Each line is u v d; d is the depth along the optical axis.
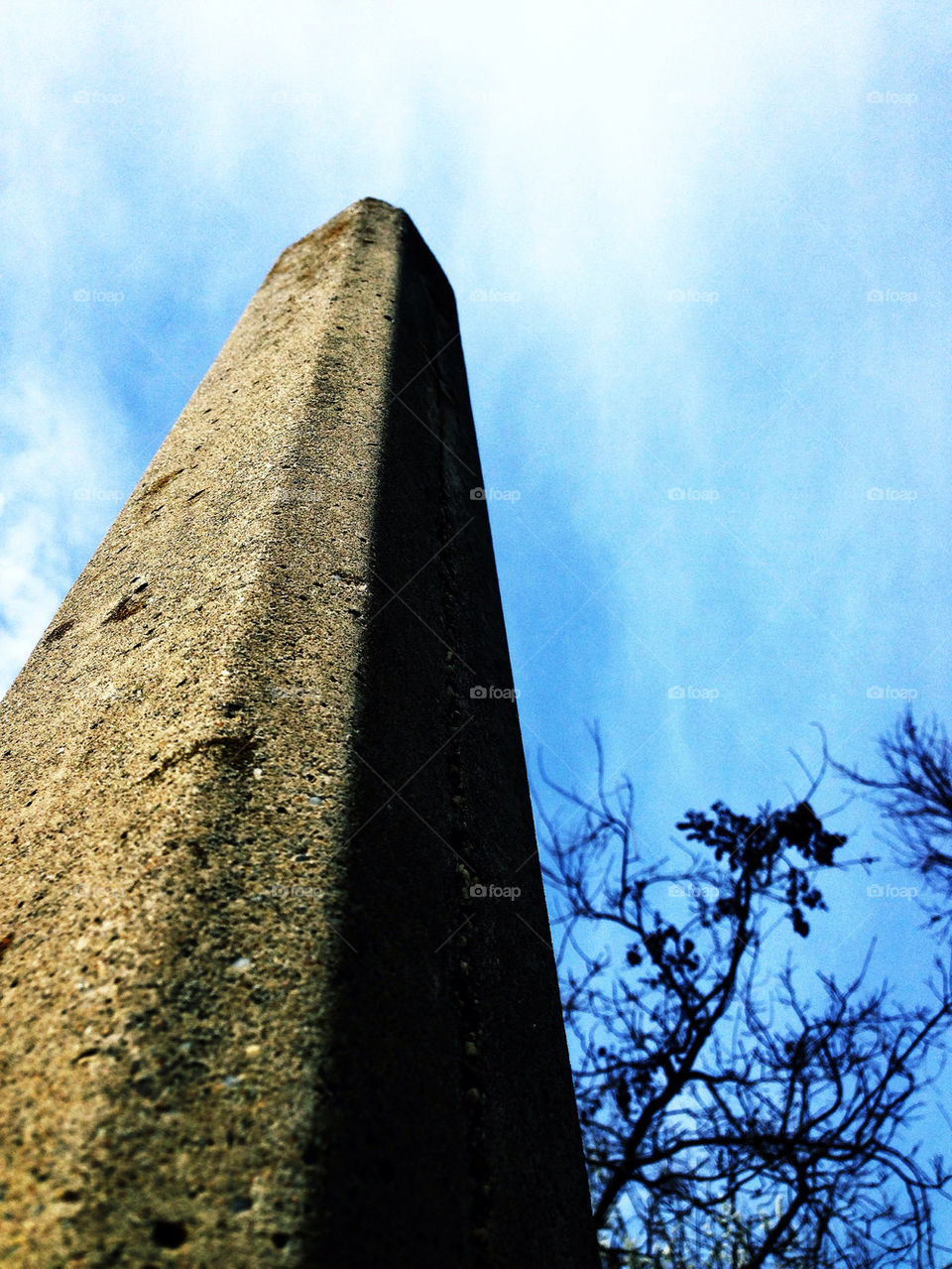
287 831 1.01
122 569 1.75
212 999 0.82
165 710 1.19
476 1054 1.09
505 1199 1.00
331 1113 0.78
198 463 1.94
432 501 2.03
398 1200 0.80
